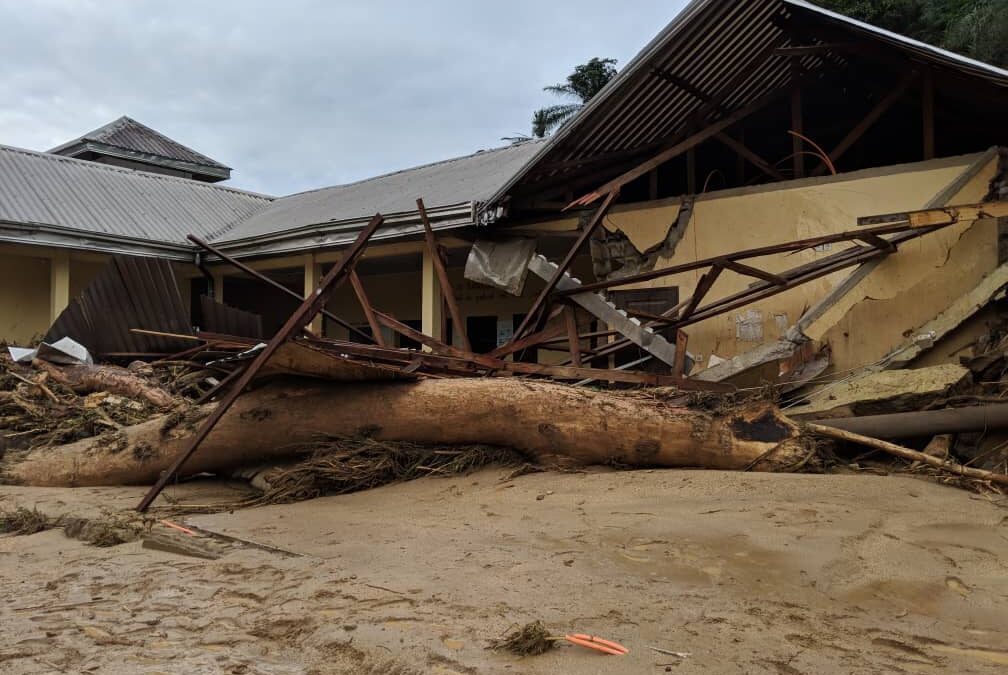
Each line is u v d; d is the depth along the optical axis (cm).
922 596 405
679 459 707
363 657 359
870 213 970
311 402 800
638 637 362
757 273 915
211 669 355
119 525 629
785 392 883
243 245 1577
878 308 929
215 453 828
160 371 1212
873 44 995
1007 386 723
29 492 835
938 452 670
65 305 1564
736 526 512
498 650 354
